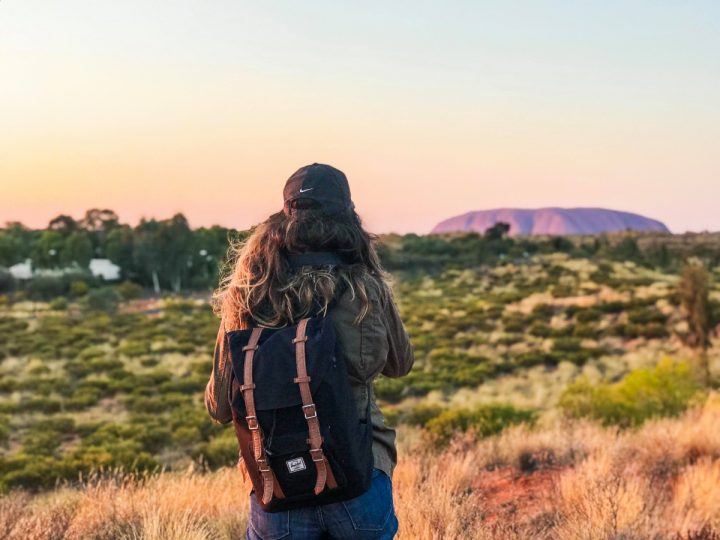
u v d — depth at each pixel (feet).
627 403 42.06
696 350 75.72
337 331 5.72
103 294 211.00
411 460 19.51
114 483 15.69
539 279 239.91
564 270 258.98
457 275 268.41
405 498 13.37
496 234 335.26
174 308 212.84
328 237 5.92
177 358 126.41
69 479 45.91
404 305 190.19
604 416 41.93
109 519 12.89
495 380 98.22
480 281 252.42
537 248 318.24
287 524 5.69
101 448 56.34
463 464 18.74
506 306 178.09
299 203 6.04
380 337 5.81
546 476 18.35
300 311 5.75
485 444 23.04
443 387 91.61
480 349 124.26
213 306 6.20
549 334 135.03
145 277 308.19
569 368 101.86
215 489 16.74
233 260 6.27
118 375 109.40
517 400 79.05
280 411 5.32
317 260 5.92
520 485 17.65
